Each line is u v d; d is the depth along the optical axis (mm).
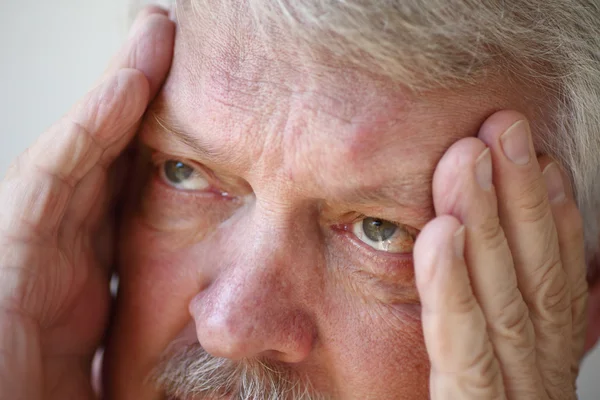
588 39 728
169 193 808
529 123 713
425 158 660
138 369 817
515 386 724
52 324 829
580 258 778
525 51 686
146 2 982
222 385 753
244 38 682
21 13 1344
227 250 765
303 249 722
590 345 933
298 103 662
